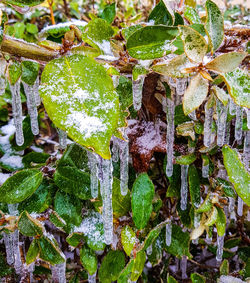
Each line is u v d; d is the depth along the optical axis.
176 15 0.34
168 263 0.47
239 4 0.65
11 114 0.55
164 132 0.40
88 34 0.31
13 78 0.32
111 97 0.28
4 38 0.30
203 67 0.31
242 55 0.30
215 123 0.39
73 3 0.63
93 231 0.38
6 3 0.30
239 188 0.36
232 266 0.50
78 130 0.27
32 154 0.43
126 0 0.55
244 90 0.31
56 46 0.31
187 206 0.43
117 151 0.40
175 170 0.42
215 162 0.42
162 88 0.38
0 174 0.42
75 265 0.45
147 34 0.30
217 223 0.40
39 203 0.37
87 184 0.37
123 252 0.39
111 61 0.31
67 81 0.28
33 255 0.35
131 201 0.37
